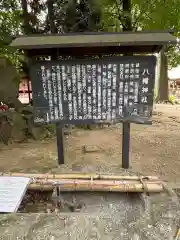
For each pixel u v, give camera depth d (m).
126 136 3.90
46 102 3.64
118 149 5.07
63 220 2.62
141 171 3.94
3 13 7.26
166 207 2.85
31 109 6.26
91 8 6.75
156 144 5.36
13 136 5.74
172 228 2.51
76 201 3.21
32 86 3.59
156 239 2.36
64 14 6.81
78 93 3.60
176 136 5.97
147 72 3.47
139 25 8.49
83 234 2.43
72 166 4.11
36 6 7.12
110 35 3.26
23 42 3.19
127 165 4.03
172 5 7.39
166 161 4.41
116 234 2.44
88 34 3.33
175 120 7.89
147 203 2.93
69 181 3.23
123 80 3.52
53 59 3.72
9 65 6.54
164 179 3.68
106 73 3.50
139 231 2.47
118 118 3.67
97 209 3.05
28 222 2.58
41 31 7.21
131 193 3.21
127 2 8.10
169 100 12.30
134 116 3.64
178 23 7.83
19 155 4.88
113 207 3.06
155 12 7.62
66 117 3.70
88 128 6.88
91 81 3.55
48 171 3.96
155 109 10.29
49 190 3.23
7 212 2.69
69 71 3.52
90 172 3.80
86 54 3.87
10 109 6.28
